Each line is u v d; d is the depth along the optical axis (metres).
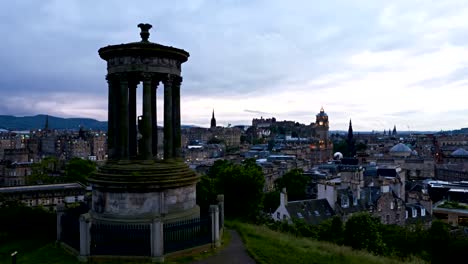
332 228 48.75
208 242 24.34
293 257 24.38
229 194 56.38
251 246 25.28
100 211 25.47
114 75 26.38
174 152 27.81
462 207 105.00
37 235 33.16
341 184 93.94
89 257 21.81
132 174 24.64
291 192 118.50
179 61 27.98
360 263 26.31
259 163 159.75
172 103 27.83
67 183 109.75
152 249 21.55
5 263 23.34
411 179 198.38
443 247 43.31
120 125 25.94
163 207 24.97
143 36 26.78
